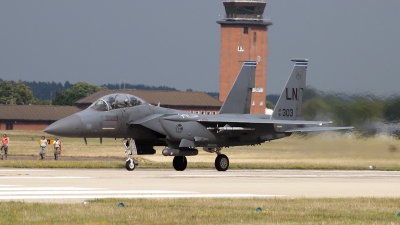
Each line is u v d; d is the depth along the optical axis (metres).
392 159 140.12
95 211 52.25
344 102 163.25
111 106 106.75
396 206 59.06
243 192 70.88
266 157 147.62
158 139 111.88
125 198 61.25
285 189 75.38
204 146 111.44
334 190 75.38
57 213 51.12
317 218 51.34
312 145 150.25
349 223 49.06
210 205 57.28
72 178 84.56
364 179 94.62
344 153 146.25
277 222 49.03
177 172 103.31
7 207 53.81
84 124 103.81
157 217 50.22
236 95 124.94
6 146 137.75
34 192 67.00
